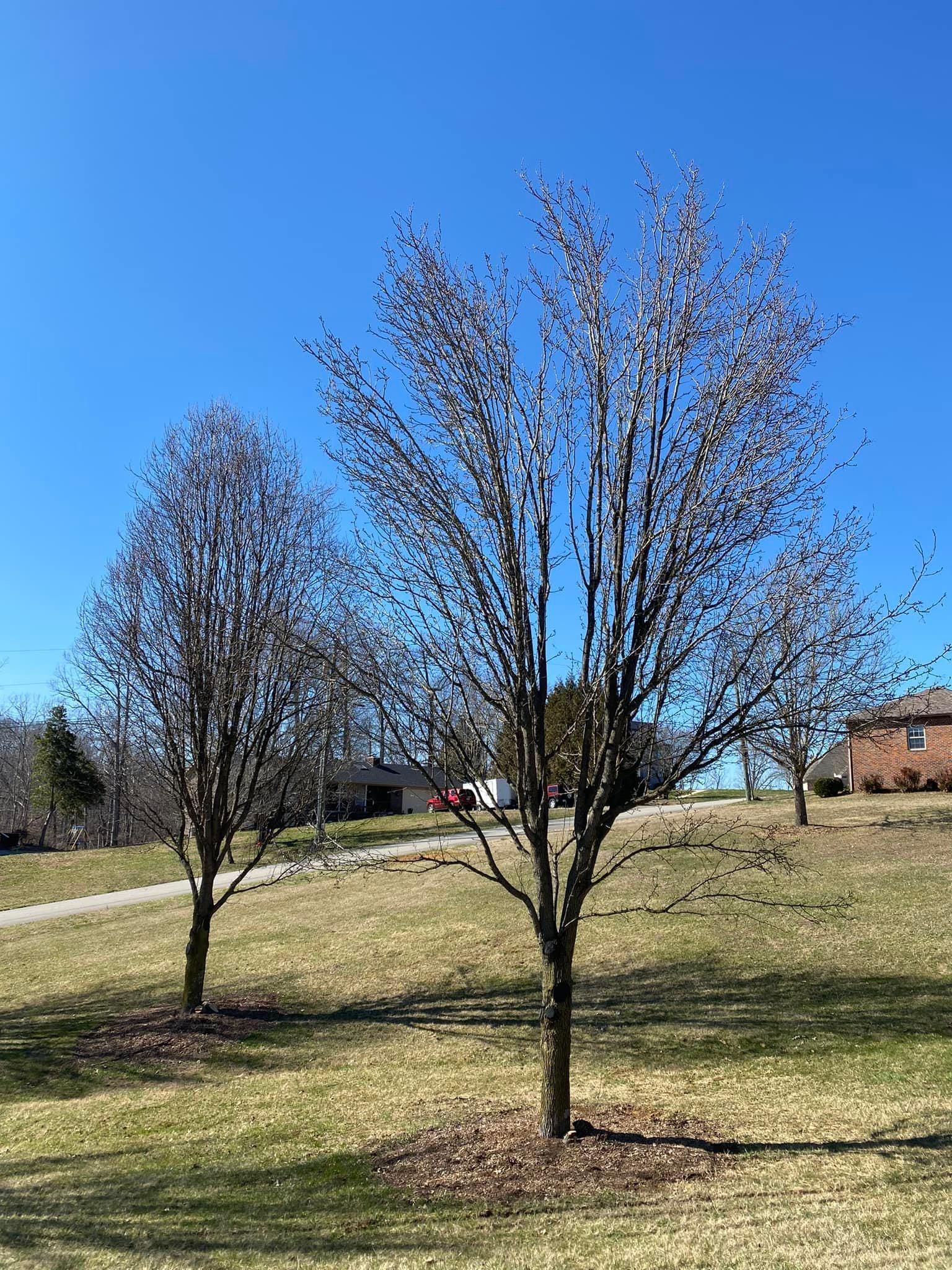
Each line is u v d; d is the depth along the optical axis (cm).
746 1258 448
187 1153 701
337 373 652
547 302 671
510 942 1427
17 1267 513
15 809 6156
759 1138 645
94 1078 1002
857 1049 883
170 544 1205
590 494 658
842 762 3597
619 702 636
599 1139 645
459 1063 964
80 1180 659
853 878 1616
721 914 1253
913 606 616
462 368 646
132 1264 504
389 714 643
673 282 641
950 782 2791
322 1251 497
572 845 1948
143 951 1688
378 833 3072
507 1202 544
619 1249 468
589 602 658
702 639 602
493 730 706
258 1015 1195
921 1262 429
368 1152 658
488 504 637
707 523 602
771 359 610
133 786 1320
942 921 1295
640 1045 956
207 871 1234
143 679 1182
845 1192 529
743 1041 942
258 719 1251
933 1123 660
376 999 1240
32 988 1485
